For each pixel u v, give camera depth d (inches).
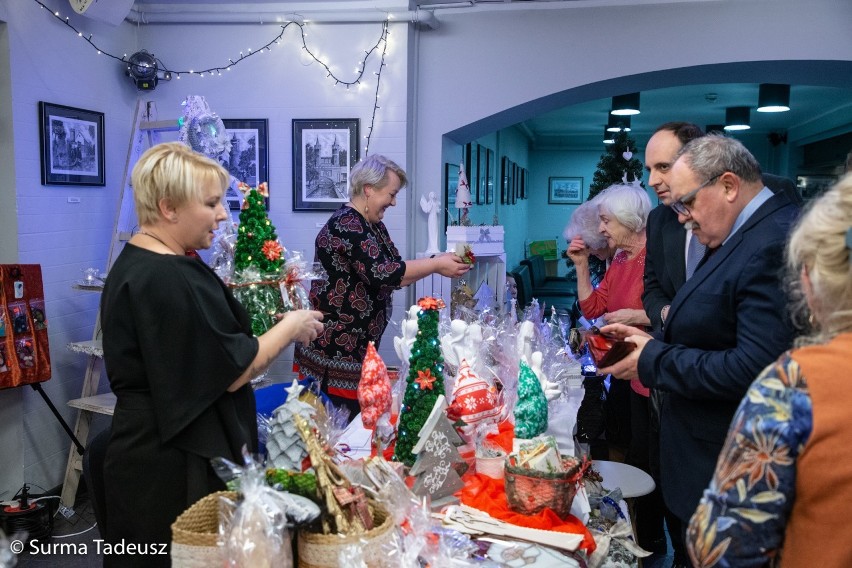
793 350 41.1
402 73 181.3
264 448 78.4
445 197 201.6
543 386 84.3
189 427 63.4
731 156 69.8
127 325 63.1
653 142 97.4
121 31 176.7
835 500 37.8
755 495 39.0
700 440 71.7
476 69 190.5
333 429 71.5
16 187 141.7
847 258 38.6
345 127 183.3
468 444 76.8
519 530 62.2
